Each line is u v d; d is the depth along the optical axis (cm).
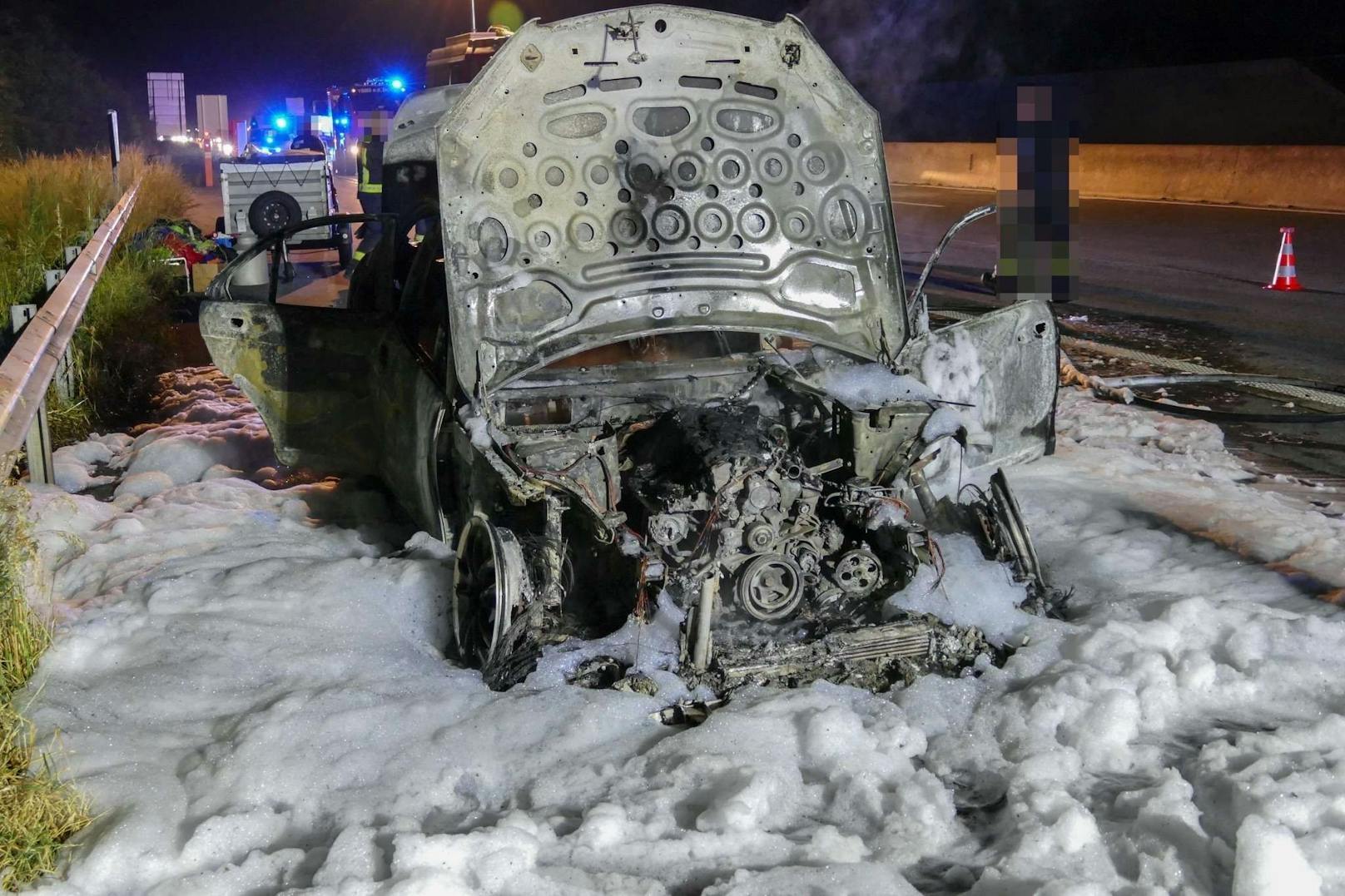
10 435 538
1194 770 399
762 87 554
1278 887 327
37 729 429
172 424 912
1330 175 2078
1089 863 349
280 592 555
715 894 339
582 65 532
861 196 571
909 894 338
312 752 421
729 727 422
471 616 511
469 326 532
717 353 596
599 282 545
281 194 1714
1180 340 1141
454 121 521
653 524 467
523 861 352
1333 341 1127
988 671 466
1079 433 830
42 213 1288
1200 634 493
